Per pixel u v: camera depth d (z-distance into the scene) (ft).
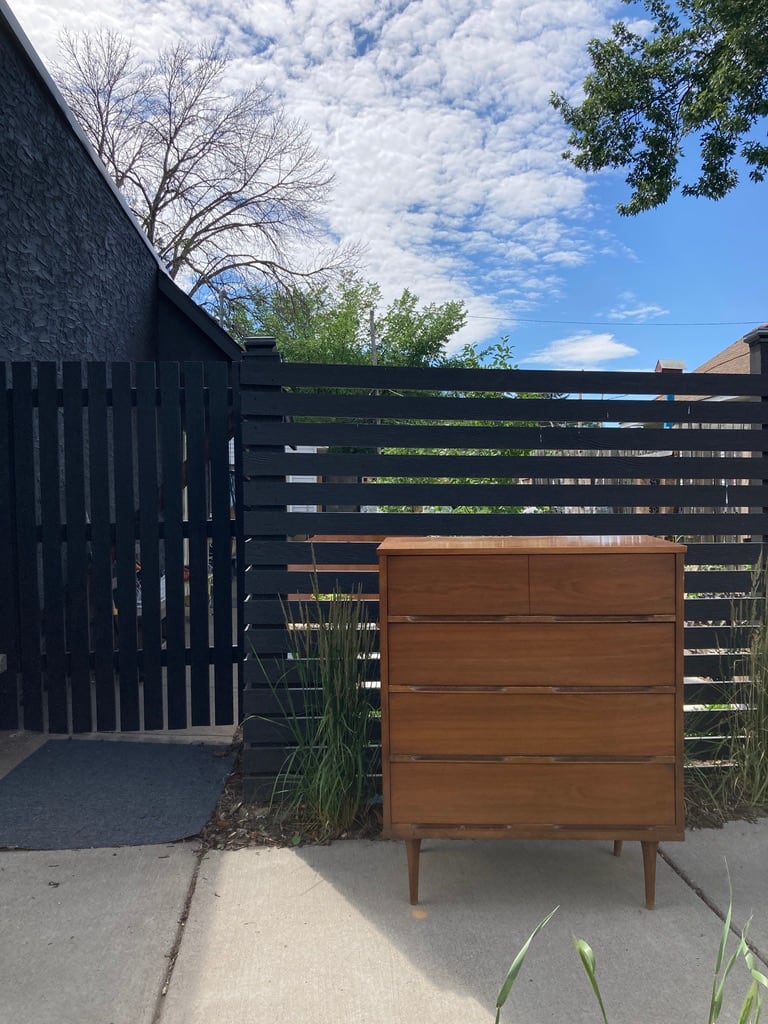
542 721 8.22
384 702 8.28
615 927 7.75
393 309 90.38
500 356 50.08
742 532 11.28
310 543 10.74
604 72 34.68
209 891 8.35
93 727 13.29
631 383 11.18
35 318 16.01
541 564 8.20
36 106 16.06
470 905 8.14
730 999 6.63
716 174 33.40
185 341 25.11
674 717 8.19
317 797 9.81
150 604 11.79
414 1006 6.52
